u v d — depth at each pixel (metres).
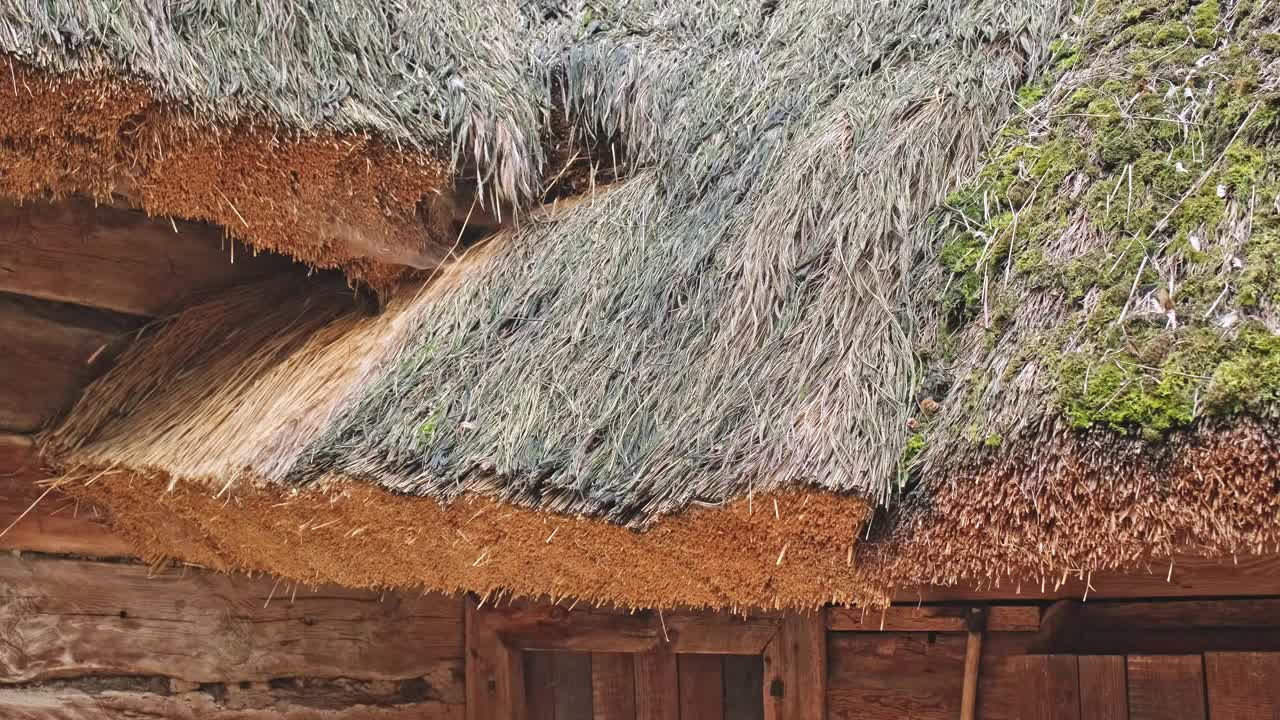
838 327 1.99
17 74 1.94
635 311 2.28
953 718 2.87
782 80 2.60
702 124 2.58
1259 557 2.41
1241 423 1.46
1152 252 1.77
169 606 3.00
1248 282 1.60
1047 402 1.63
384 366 2.36
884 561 1.80
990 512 1.67
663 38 2.84
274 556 2.84
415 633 3.51
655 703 3.40
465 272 2.52
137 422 2.75
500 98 2.55
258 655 3.15
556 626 3.52
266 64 2.24
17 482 2.78
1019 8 2.42
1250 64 1.94
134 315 2.98
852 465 1.77
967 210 2.09
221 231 3.10
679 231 2.40
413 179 2.41
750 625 3.21
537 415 2.13
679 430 1.98
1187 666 2.46
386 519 2.29
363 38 2.44
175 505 2.66
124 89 2.04
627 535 2.00
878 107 2.32
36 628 2.76
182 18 2.17
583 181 2.72
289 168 2.28
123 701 2.89
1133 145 1.95
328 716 3.28
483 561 2.42
